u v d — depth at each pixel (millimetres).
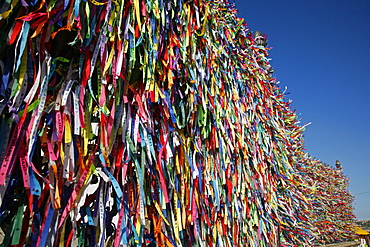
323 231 5137
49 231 882
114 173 1204
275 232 2730
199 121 1741
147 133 1307
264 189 2586
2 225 937
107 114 1071
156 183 1354
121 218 1090
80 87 1041
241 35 2660
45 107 971
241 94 2465
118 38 1169
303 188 4270
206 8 1845
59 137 949
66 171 941
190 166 1561
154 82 1393
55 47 1098
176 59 1538
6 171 797
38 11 960
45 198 951
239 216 2035
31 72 932
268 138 2969
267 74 3395
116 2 1138
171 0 1603
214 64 2010
